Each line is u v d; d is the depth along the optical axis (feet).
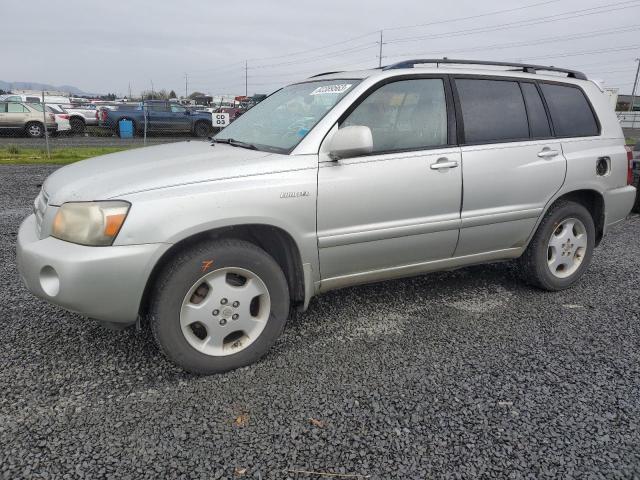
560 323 11.84
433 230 11.24
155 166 9.50
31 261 8.54
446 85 11.69
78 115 71.15
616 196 14.29
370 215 10.38
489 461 7.14
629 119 136.67
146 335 10.75
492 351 10.40
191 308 8.96
